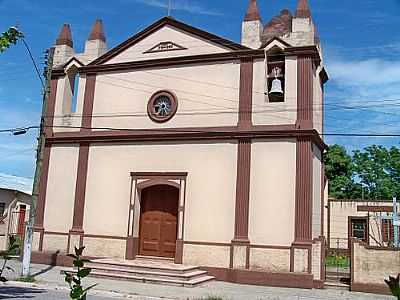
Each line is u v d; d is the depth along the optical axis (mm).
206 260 17938
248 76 18719
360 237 31828
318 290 16297
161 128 19688
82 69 21625
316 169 19266
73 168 20984
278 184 17500
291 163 17484
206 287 15945
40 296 13016
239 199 17844
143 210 19938
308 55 18109
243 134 18188
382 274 16297
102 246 19703
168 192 19688
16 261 21609
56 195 21016
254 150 18062
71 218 20531
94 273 17328
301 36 18266
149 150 19734
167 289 15266
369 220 31188
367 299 14648
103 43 22188
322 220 20328
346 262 24688
